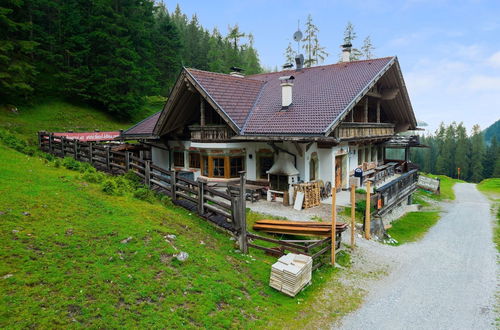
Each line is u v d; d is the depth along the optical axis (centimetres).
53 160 1476
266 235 1142
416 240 1425
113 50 3341
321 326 676
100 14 3341
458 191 3850
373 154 2491
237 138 1538
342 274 946
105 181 1081
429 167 9388
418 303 827
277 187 1585
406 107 2245
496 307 824
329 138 1352
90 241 691
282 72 2323
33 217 742
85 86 3197
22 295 498
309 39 4988
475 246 1378
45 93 3156
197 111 1895
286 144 1597
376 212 1480
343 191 1853
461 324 738
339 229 1035
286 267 777
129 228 780
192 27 7094
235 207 913
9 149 1449
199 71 1777
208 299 631
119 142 2392
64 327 464
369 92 1853
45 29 3669
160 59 4728
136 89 3531
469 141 8806
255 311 660
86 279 570
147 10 4609
